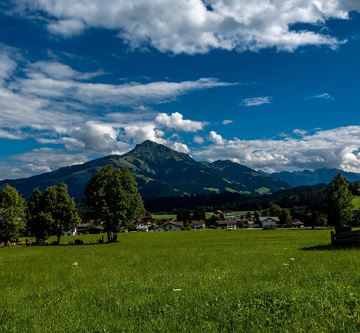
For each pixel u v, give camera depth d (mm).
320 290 14086
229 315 11516
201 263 28969
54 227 102000
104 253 47781
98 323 11625
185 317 11633
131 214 98438
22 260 41406
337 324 10070
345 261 24156
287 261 26750
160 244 73062
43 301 15844
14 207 101000
